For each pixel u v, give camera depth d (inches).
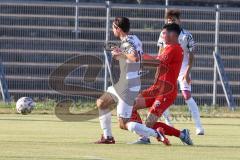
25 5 2733.8
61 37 2723.9
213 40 2733.8
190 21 2731.3
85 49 2699.3
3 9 2736.2
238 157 1194.6
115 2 3107.8
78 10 2687.0
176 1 3090.6
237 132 1775.3
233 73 2733.8
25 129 1695.4
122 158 1134.4
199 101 2701.8
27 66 2684.5
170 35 1412.4
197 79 2701.8
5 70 2684.5
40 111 2330.2
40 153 1176.2
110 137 1405.0
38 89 2669.8
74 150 1246.3
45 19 2738.7
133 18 2753.4
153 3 3065.9
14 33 2723.9
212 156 1202.6
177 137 1453.0
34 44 2706.7
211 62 2709.2
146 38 2758.4
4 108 2417.6
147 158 1145.4
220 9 2687.0
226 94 2655.0
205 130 1833.2
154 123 1414.9
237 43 2741.1
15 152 1181.1
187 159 1147.3
